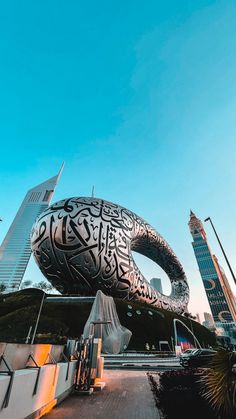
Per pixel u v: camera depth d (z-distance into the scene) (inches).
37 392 205.3
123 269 1791.3
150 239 2471.7
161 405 255.6
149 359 1003.3
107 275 1726.1
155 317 1643.7
